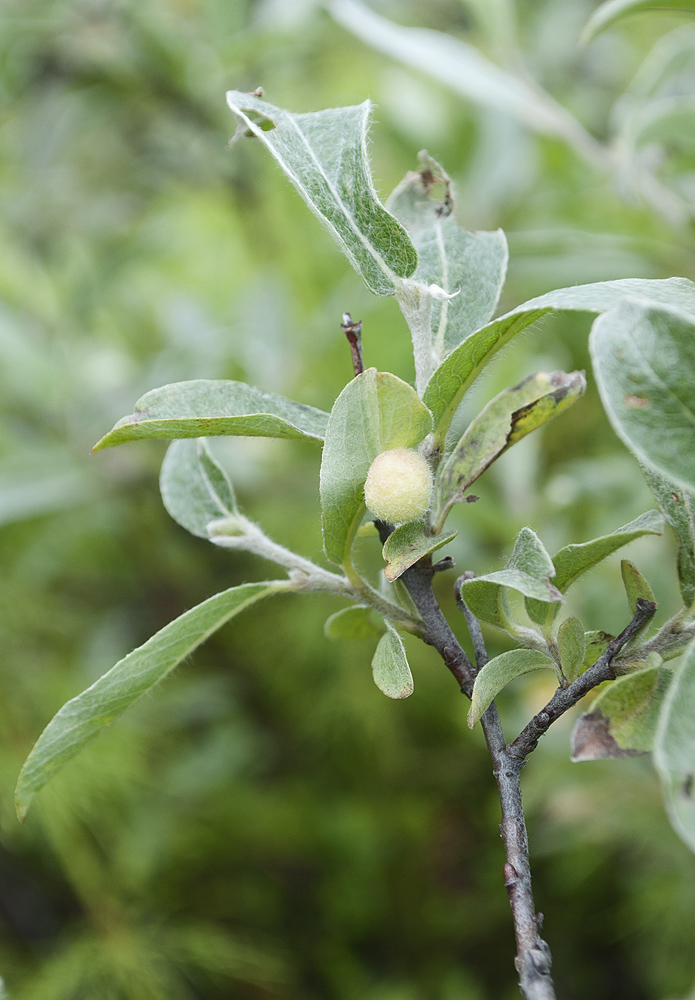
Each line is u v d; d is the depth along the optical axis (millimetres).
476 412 597
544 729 354
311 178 356
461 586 353
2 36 792
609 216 734
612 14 434
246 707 771
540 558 347
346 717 727
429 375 360
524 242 610
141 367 822
